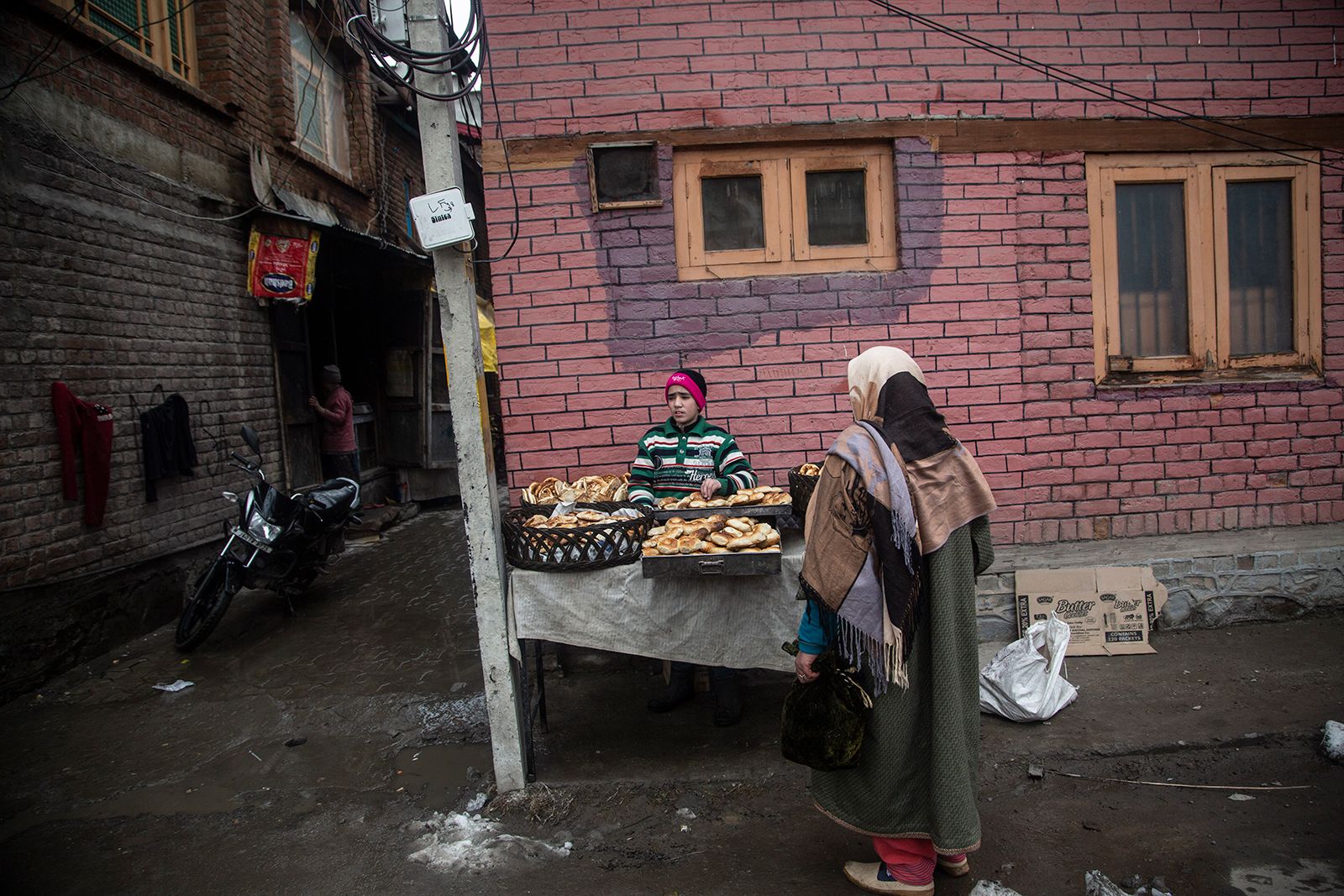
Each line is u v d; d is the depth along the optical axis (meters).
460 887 2.56
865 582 2.12
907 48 3.98
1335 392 4.32
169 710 4.09
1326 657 3.88
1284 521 4.32
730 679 3.51
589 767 3.22
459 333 2.89
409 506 9.56
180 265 5.83
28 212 4.43
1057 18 4.05
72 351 4.72
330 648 4.93
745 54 3.93
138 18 5.66
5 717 4.04
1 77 4.27
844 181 4.07
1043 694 3.41
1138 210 4.25
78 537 4.72
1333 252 4.30
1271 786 2.91
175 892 2.62
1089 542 4.24
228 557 5.02
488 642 3.00
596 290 3.96
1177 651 4.05
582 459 4.01
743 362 4.01
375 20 2.77
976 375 4.11
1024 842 2.66
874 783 2.27
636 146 3.90
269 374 7.13
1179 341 4.32
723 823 2.84
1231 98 4.18
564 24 3.88
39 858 2.83
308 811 3.08
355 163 9.50
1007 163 4.06
